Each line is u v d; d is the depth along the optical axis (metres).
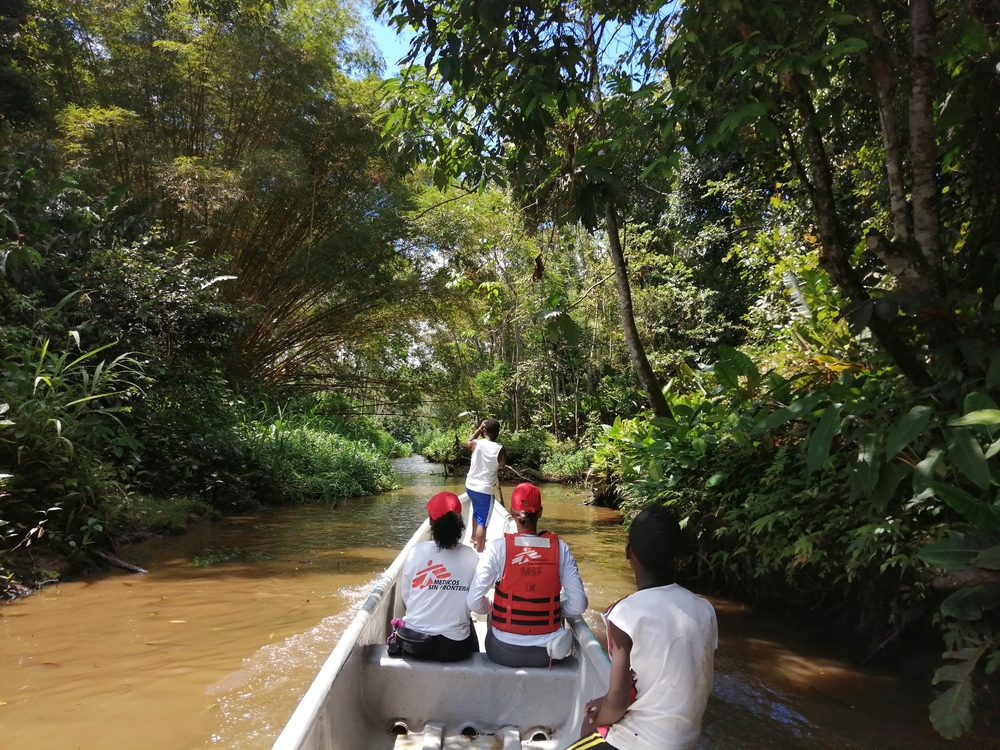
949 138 5.69
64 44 12.12
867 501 5.13
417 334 18.55
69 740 3.51
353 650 3.16
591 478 14.00
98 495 7.53
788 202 9.21
